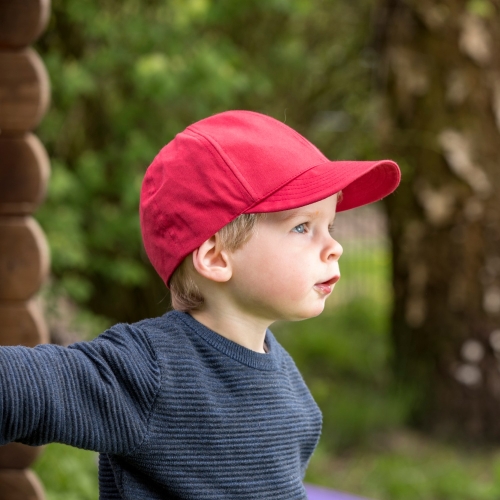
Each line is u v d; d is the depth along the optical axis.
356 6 5.51
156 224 1.34
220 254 1.29
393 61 4.27
